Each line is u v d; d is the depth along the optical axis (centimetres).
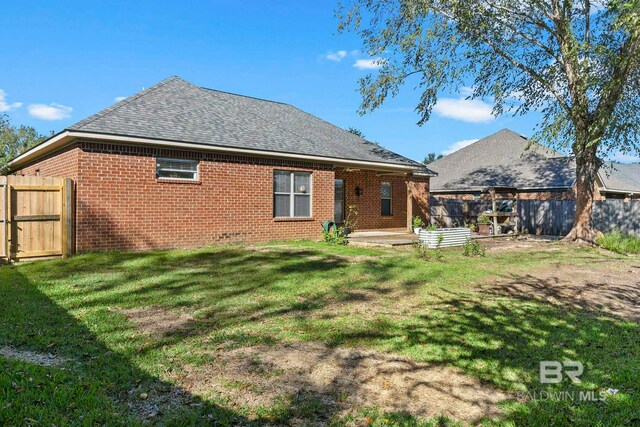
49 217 1023
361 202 1947
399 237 1636
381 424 313
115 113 1214
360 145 1950
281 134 1603
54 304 616
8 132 3503
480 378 400
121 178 1127
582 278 945
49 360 412
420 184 2217
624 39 1345
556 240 1712
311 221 1573
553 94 1593
